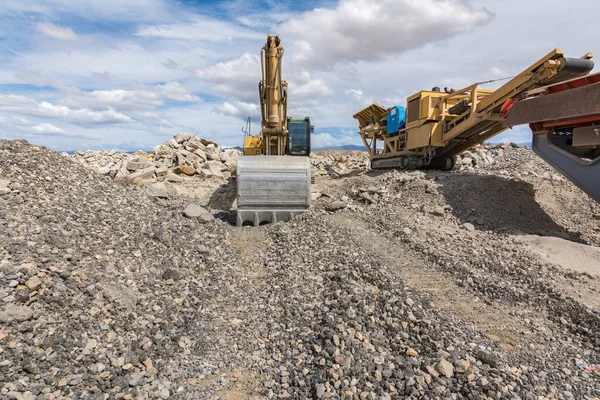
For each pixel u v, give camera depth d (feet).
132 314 14.35
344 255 22.22
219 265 21.43
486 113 38.22
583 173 26.66
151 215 26.25
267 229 29.58
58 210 19.98
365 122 63.98
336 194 41.27
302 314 16.44
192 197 45.65
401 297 17.15
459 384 12.02
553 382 12.45
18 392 9.77
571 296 17.28
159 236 21.88
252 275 21.16
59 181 23.93
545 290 18.25
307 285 19.08
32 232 16.33
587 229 29.99
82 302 13.61
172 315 15.48
